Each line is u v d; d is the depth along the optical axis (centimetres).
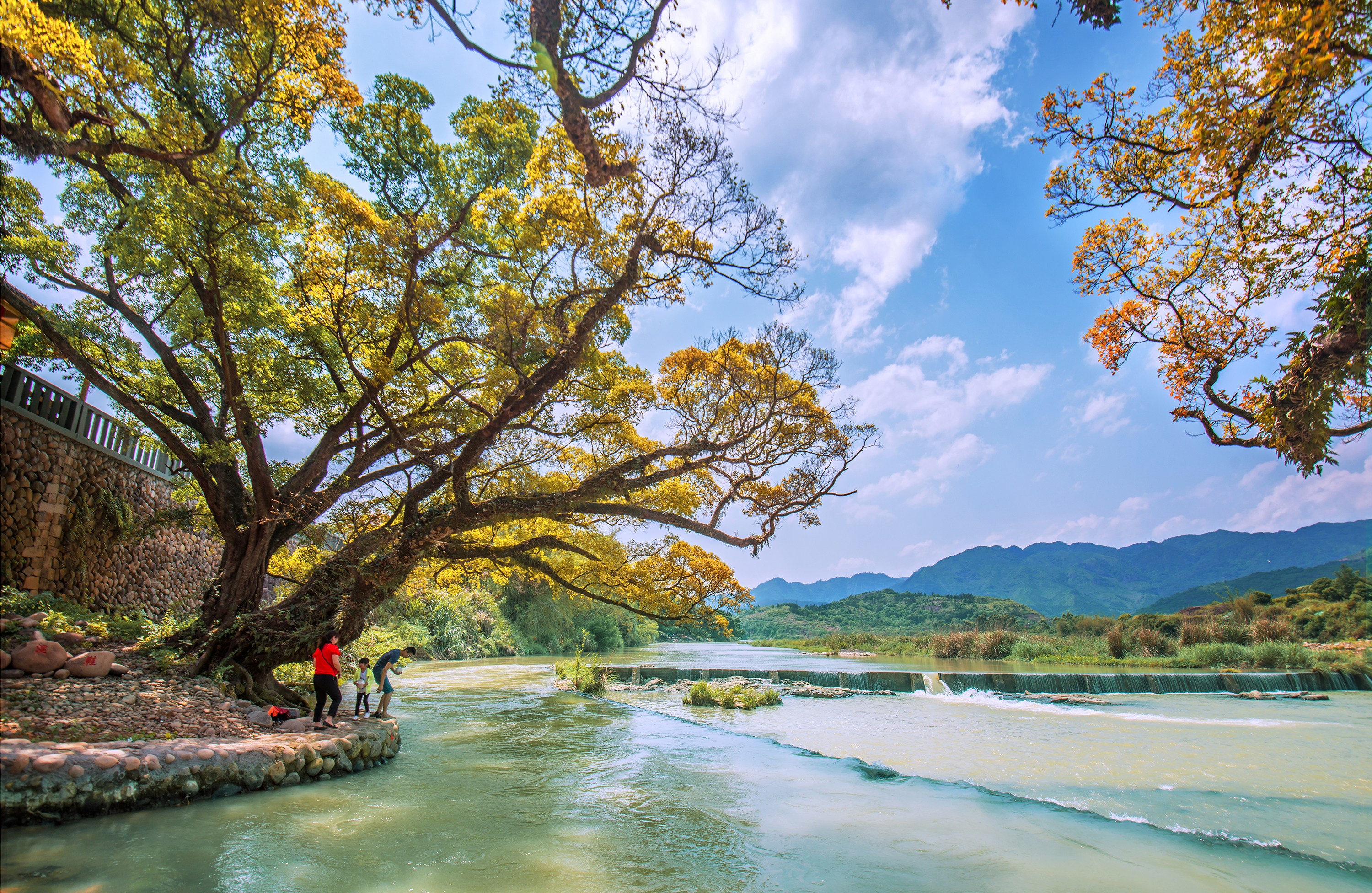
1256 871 630
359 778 948
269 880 543
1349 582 3766
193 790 747
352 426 1666
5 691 870
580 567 2000
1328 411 575
